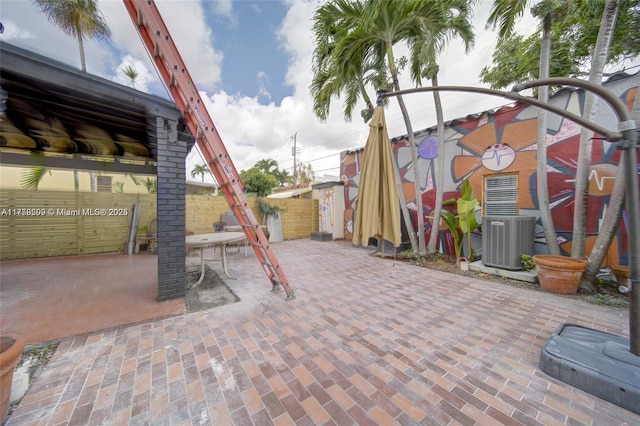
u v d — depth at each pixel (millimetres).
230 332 2561
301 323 2762
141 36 2748
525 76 6402
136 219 7062
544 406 1601
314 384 1812
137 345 2309
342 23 5203
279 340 2410
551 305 3232
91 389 1740
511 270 4434
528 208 4871
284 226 9852
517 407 1595
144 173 6062
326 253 6953
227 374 1917
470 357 2135
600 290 3695
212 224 8211
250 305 3258
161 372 1933
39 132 3799
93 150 4805
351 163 9305
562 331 2291
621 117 1698
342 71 5574
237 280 4398
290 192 16672
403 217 6816
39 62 2287
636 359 1732
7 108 2936
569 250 4344
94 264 5602
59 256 6355
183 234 3449
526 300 3416
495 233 4621
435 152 6500
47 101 2795
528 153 4863
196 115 2975
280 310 3105
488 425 1458
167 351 2217
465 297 3547
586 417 1513
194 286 4039
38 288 3902
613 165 3902
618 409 1561
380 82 5977
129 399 1654
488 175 5461
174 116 3277
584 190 3773
